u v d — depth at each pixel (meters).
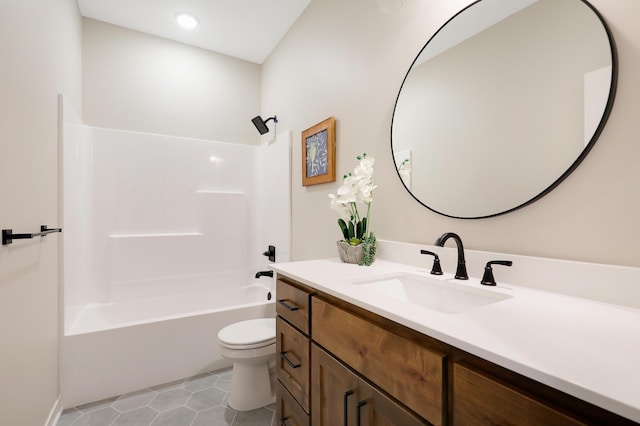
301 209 2.31
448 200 1.23
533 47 0.96
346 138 1.82
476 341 0.57
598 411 0.42
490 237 1.10
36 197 1.39
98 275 2.43
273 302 2.31
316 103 2.13
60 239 1.73
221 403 1.72
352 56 1.78
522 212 1.00
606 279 0.79
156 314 2.57
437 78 1.27
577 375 0.44
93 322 2.22
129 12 2.38
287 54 2.58
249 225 3.06
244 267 3.01
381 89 1.57
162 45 2.73
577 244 0.87
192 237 2.76
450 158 1.22
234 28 2.56
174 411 1.65
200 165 2.86
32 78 1.35
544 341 0.57
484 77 1.10
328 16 2.01
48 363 1.52
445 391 0.62
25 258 1.24
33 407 1.31
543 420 0.46
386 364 0.75
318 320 1.03
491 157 1.08
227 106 3.02
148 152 2.65
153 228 2.65
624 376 0.44
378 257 1.54
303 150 2.24
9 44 1.12
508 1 1.04
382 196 1.56
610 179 0.81
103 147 2.48
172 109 2.78
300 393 1.15
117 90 2.56
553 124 0.91
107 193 2.49
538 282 0.93
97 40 2.48
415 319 0.69
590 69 0.84
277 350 1.36
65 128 1.85
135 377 1.85
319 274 1.19
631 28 0.78
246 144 3.11
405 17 1.44
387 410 0.74
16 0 1.18
